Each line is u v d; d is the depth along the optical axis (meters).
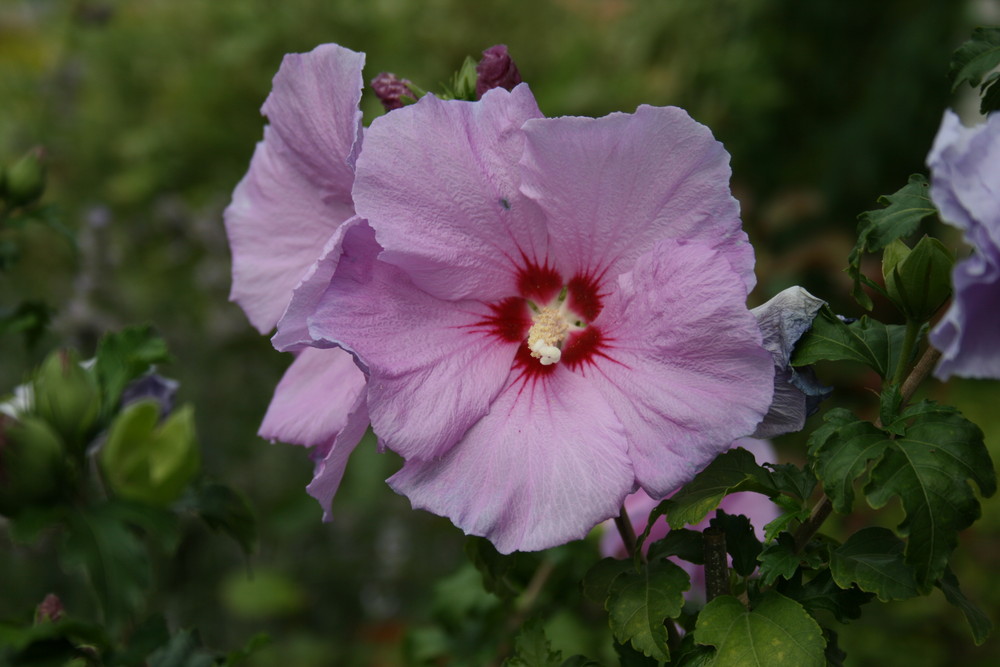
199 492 0.36
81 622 0.31
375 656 0.87
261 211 0.38
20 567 0.78
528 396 0.33
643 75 1.23
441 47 1.13
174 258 1.09
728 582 0.33
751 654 0.30
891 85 1.28
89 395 0.33
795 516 0.31
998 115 0.27
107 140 1.21
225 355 1.01
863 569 0.31
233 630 0.89
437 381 0.32
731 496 0.40
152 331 0.36
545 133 0.31
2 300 1.04
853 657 0.81
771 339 0.32
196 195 1.16
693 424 0.31
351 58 0.33
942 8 1.27
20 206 0.46
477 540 0.35
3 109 1.23
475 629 0.48
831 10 1.38
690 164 0.31
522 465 0.31
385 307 0.32
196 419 0.94
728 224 0.31
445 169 0.32
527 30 1.15
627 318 0.32
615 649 0.34
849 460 0.30
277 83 0.35
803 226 1.36
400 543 0.90
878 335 0.33
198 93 1.14
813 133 1.46
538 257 0.34
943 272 0.31
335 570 0.92
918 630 0.85
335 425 0.34
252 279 0.38
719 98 1.25
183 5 1.20
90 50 1.22
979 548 0.91
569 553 0.45
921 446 0.30
